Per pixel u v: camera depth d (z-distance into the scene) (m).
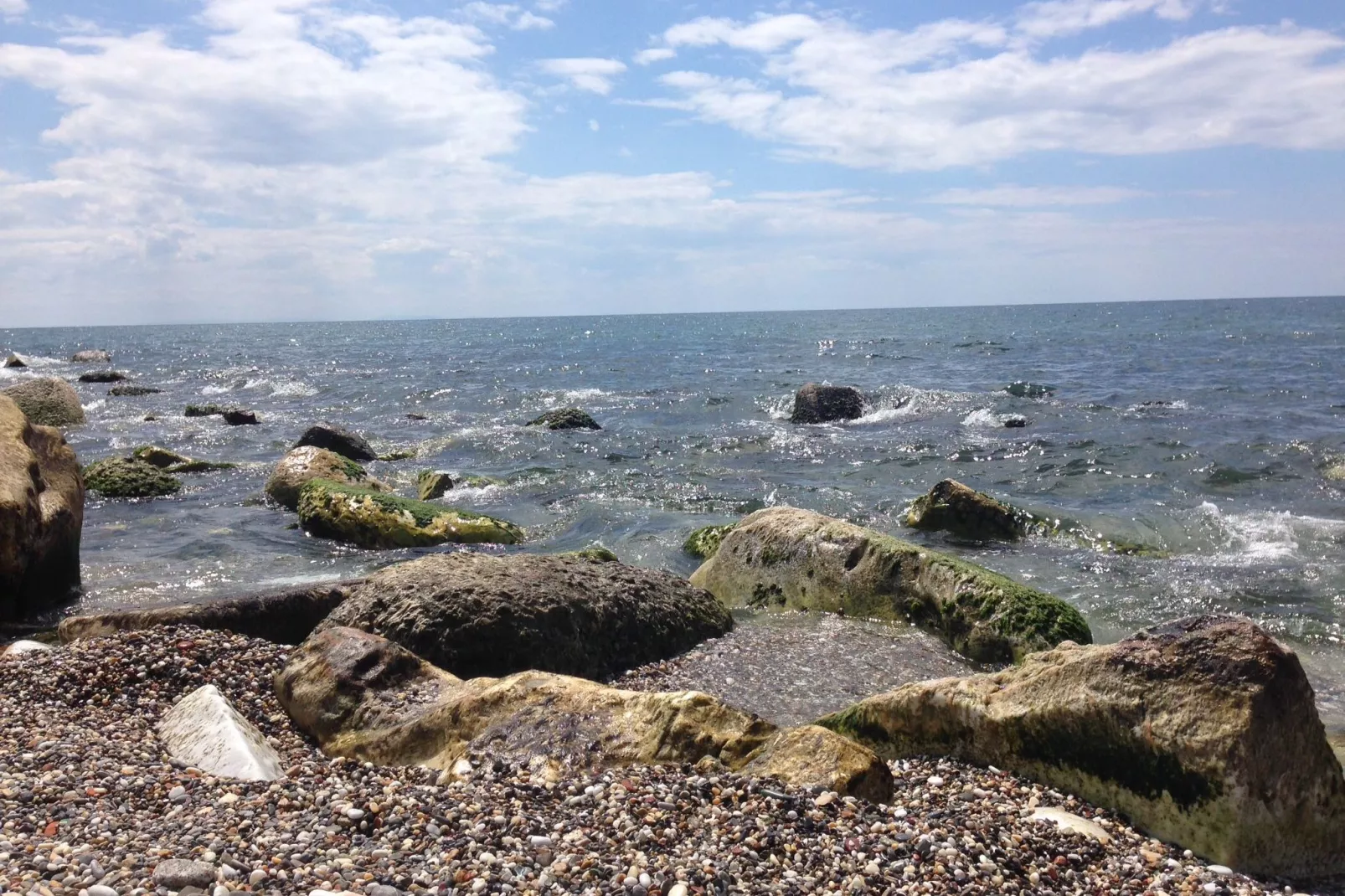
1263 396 26.86
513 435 23.75
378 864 4.45
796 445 21.64
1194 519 13.82
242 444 23.48
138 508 16.11
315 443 20.84
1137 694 5.59
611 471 19.22
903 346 56.16
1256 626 5.68
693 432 24.00
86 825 4.81
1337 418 22.52
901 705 6.60
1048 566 12.08
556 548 13.67
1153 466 17.73
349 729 6.73
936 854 4.78
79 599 10.97
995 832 5.07
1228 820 5.17
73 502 11.35
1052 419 23.92
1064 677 5.98
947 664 8.72
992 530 13.57
